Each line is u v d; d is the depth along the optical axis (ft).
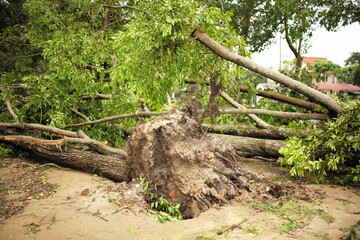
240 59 17.88
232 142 21.75
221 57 18.07
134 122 25.85
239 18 45.47
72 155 20.26
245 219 11.80
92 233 11.01
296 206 13.15
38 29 32.14
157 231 11.23
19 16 47.62
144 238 10.64
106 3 30.81
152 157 14.93
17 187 16.42
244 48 19.57
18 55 36.29
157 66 17.61
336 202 13.73
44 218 12.23
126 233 11.04
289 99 23.84
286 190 15.53
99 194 14.78
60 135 23.47
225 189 14.15
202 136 16.16
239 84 27.27
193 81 26.22
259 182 16.43
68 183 17.25
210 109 17.74
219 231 10.89
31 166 21.15
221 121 27.02
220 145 15.80
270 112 21.22
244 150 21.11
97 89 25.95
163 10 16.08
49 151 21.21
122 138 28.19
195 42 18.74
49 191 15.70
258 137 22.17
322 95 18.40
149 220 12.28
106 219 12.15
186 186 13.66
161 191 14.24
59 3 31.94
